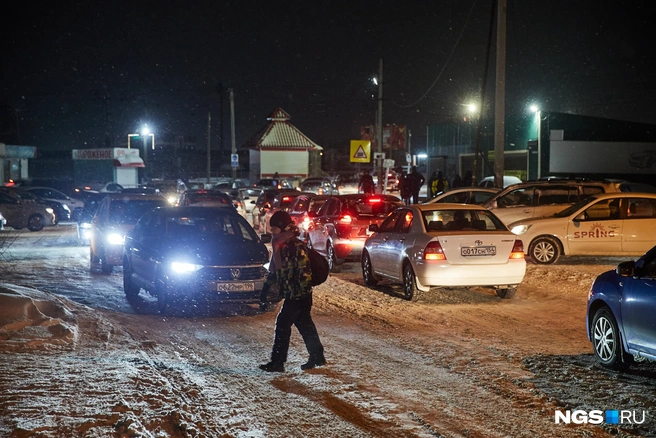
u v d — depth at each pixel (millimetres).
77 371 7281
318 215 18141
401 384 7031
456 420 5934
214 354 8422
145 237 12305
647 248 16344
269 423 5844
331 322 10391
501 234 11664
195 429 5613
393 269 12859
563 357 8109
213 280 10789
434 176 32688
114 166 60812
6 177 59219
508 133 43125
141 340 9125
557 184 19375
